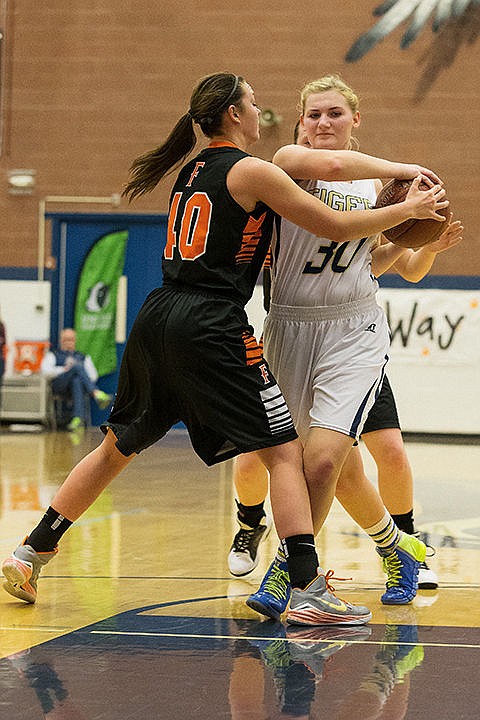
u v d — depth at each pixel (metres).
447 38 26.33
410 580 6.77
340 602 6.00
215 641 5.53
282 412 6.00
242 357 5.90
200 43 27.41
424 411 26.03
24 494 12.89
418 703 4.38
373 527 6.73
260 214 6.00
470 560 8.49
